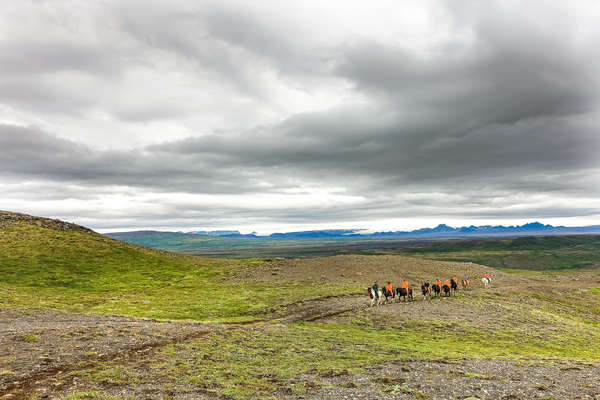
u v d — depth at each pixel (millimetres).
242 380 21234
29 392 18656
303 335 36156
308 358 27078
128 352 27375
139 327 36750
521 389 20406
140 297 66375
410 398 18531
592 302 68688
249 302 60750
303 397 18438
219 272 93812
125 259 103438
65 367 23266
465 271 96125
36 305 54219
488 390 20062
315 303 57844
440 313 49688
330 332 38625
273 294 66438
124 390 19031
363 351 29797
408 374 22969
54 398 17766
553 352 35969
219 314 54125
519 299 63875
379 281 78938
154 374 22016
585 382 22344
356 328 41906
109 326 36281
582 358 33344
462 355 29734
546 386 21109
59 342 29266
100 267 92250
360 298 61156
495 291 69438
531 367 26125
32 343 28672
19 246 97688
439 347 33688
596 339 44031
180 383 20406
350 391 19469
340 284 73750
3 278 74562
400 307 53438
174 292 71562
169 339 32156
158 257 112188
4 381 20312
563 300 67812
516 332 42781
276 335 35625
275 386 20266
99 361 24844
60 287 72938
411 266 96938
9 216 123438
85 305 58625
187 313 54125
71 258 95438
